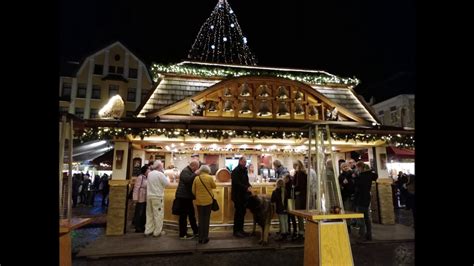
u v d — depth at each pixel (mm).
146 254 6312
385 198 9828
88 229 9664
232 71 11203
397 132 9141
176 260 5996
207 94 9750
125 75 33531
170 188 8984
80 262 5871
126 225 8570
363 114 11336
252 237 7812
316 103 10469
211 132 8234
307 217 4539
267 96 10102
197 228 7836
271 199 7641
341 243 4445
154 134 8062
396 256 6117
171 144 9984
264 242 6957
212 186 7355
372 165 10312
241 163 8055
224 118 9555
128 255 6242
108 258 6133
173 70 10477
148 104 9820
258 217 7133
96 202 18828
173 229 8695
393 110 26031
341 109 10289
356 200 7684
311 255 4602
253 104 10031
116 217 8312
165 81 10336
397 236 7770
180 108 9625
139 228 8641
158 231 7941
